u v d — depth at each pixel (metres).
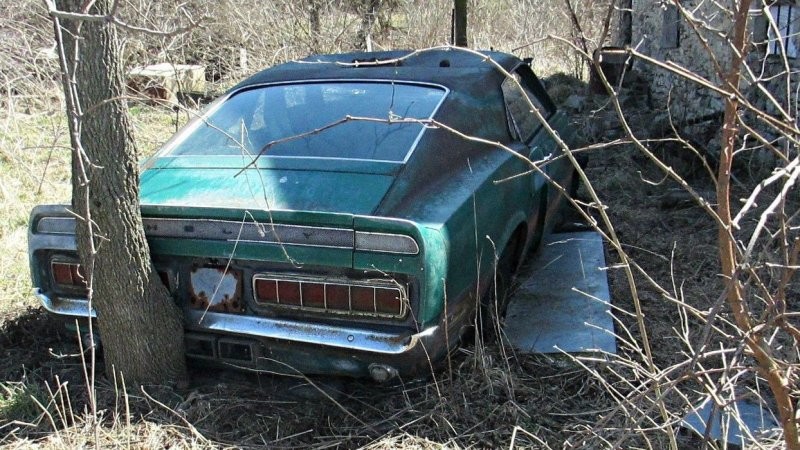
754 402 3.26
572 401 3.29
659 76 10.21
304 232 2.90
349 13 13.22
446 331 3.01
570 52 12.51
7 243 5.17
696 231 5.52
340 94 3.96
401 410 3.13
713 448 2.69
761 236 5.03
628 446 2.91
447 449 2.90
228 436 3.01
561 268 4.79
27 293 4.39
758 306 4.00
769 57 6.68
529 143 4.46
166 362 3.25
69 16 1.95
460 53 4.69
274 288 3.00
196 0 9.63
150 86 9.25
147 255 3.13
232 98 4.12
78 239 3.11
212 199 3.21
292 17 11.20
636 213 5.98
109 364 3.31
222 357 3.20
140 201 3.29
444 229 3.01
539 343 3.80
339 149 3.49
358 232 2.84
